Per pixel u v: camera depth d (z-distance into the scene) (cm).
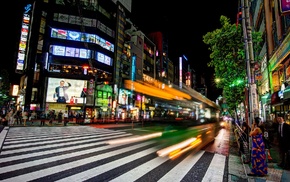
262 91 1897
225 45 946
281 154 627
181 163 637
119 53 4312
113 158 669
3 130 1355
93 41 3616
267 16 1566
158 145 966
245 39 674
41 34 3612
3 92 4188
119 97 4122
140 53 5212
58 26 3438
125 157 691
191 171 552
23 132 1284
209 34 1002
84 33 3569
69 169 528
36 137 1082
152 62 6041
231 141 1223
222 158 729
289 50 1098
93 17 3712
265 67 1727
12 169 512
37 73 3472
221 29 970
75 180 447
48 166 548
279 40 1273
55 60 3331
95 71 3288
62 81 3306
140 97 4609
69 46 3447
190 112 3578
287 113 1169
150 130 1753
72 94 3325
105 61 3875
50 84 3241
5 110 3003
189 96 3706
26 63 3666
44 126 1806
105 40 3931
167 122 2402
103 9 4116
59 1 3628
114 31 4269
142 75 5197
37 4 3628
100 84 3453
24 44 3822
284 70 1262
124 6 4856
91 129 1683
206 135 1598
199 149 916
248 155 676
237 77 1016
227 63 982
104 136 1231
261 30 1848
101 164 588
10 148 775
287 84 1063
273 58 1426
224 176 516
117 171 526
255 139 539
